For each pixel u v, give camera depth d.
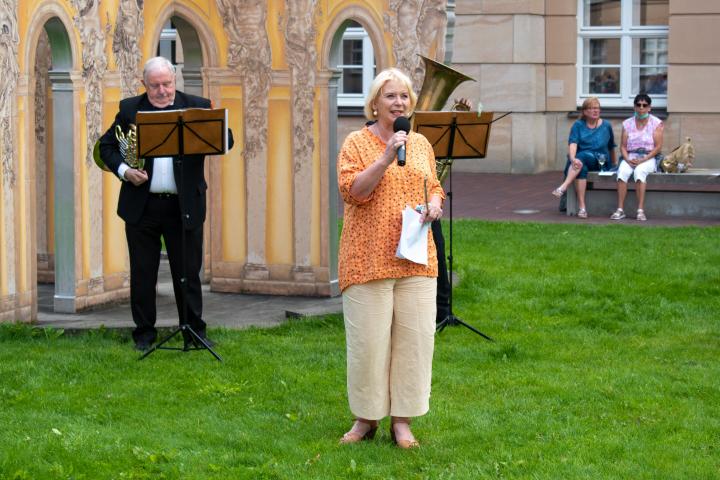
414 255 6.70
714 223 16.34
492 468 6.59
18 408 7.73
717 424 7.48
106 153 9.14
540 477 6.46
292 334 10.07
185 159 9.17
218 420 7.50
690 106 22.25
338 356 9.16
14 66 10.14
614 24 23.44
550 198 19.38
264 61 11.95
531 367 8.89
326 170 11.94
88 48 10.93
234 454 6.84
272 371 8.69
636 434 7.27
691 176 16.72
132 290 9.39
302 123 11.95
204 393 8.11
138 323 9.43
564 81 23.38
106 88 11.23
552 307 11.03
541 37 23.23
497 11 22.92
